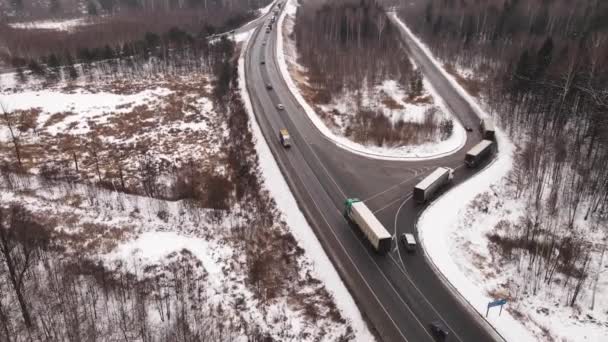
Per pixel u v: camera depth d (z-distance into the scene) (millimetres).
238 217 52625
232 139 72000
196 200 55750
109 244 44875
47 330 31641
